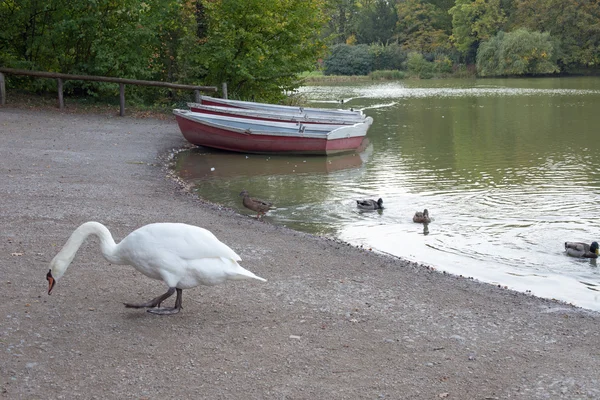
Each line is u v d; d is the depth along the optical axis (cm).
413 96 5719
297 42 3269
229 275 664
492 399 570
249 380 585
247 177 1877
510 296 892
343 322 743
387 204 1527
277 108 2786
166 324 703
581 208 1480
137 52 2984
